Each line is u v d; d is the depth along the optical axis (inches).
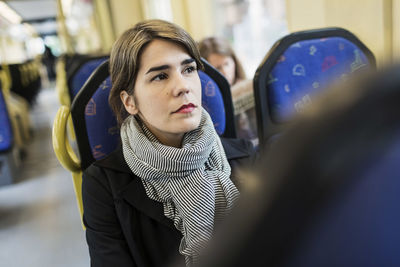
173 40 30.4
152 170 31.9
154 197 33.1
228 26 171.0
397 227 6.6
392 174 6.5
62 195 115.0
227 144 40.1
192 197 31.8
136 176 34.5
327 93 7.7
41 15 477.4
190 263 31.8
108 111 41.6
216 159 35.1
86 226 35.6
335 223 6.8
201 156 32.5
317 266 6.8
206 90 43.7
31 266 78.2
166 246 33.7
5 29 457.1
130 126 34.4
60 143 39.1
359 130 6.8
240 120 72.0
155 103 30.7
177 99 30.3
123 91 32.8
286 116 47.2
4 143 124.7
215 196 33.4
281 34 126.6
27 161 156.7
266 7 133.1
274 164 7.5
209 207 31.9
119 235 34.2
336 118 7.1
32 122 260.8
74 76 83.0
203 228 31.5
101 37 315.3
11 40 491.2
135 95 32.1
